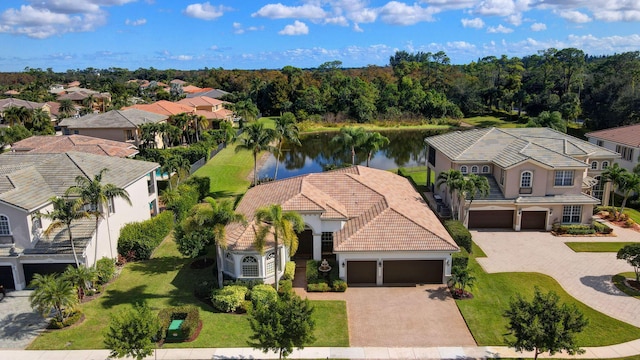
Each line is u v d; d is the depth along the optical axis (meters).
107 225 33.78
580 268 34.22
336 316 27.73
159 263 35.31
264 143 53.12
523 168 41.06
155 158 57.81
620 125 83.94
